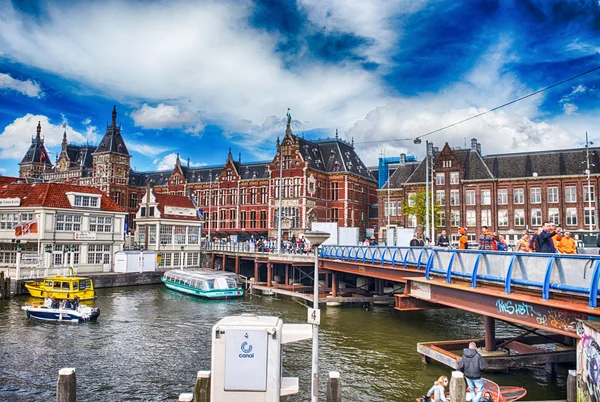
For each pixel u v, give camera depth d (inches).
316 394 483.2
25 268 1827.0
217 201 3297.2
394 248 1128.8
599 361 435.2
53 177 4156.0
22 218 1937.7
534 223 2491.4
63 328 1180.5
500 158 2679.6
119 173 3646.7
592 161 2427.4
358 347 991.6
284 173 2849.4
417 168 2849.4
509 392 639.1
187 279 1815.9
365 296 1569.9
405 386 754.8
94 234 2049.7
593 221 2365.9
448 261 823.1
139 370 863.7
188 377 829.2
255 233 3056.1
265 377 475.2
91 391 760.3
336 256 1520.7
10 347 1002.1
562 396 693.3
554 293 561.9
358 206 3070.9
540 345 981.8
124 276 2016.5
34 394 744.3
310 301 1587.1
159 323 1255.5
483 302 684.7
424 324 1225.4
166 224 2329.0
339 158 2984.7
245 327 478.3
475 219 2620.6
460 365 573.6
